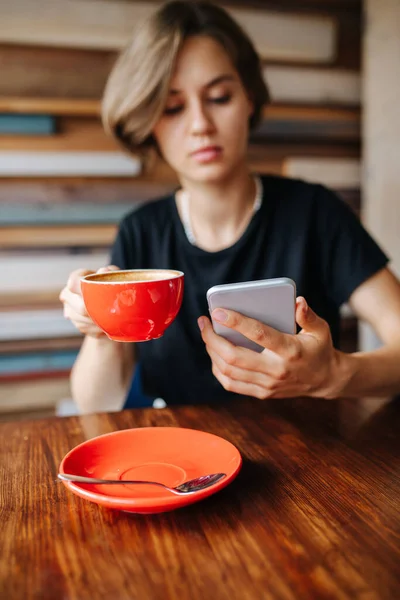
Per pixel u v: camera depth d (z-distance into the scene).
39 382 2.24
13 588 0.58
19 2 2.03
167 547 0.64
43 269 2.20
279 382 0.93
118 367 1.32
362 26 2.41
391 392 1.08
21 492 0.78
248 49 1.35
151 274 0.91
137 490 0.73
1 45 2.04
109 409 1.39
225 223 1.42
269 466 0.83
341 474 0.80
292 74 2.36
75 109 2.08
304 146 2.42
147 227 1.48
